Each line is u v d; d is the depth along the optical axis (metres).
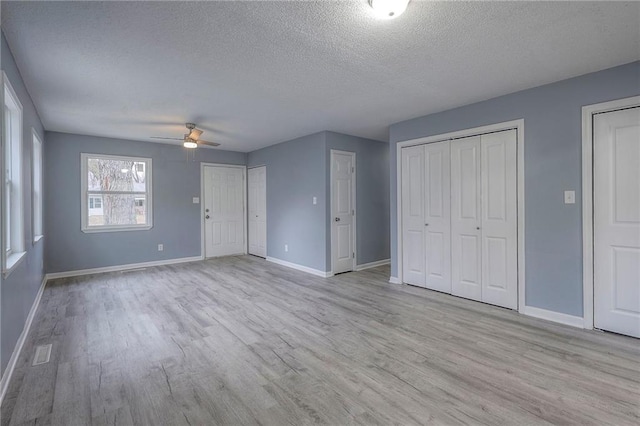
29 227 3.20
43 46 2.33
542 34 2.24
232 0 1.83
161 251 6.03
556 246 3.14
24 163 2.98
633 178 2.73
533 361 2.37
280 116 4.25
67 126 4.68
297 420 1.76
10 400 1.93
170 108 3.86
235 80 3.02
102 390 2.03
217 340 2.76
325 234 5.11
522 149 3.35
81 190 5.23
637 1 1.86
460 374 2.20
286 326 3.07
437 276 4.20
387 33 2.21
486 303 3.70
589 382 2.09
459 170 3.92
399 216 4.60
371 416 1.78
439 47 2.41
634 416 1.76
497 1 1.86
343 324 3.11
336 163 5.25
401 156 4.56
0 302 1.98
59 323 3.15
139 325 3.10
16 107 2.66
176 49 2.41
